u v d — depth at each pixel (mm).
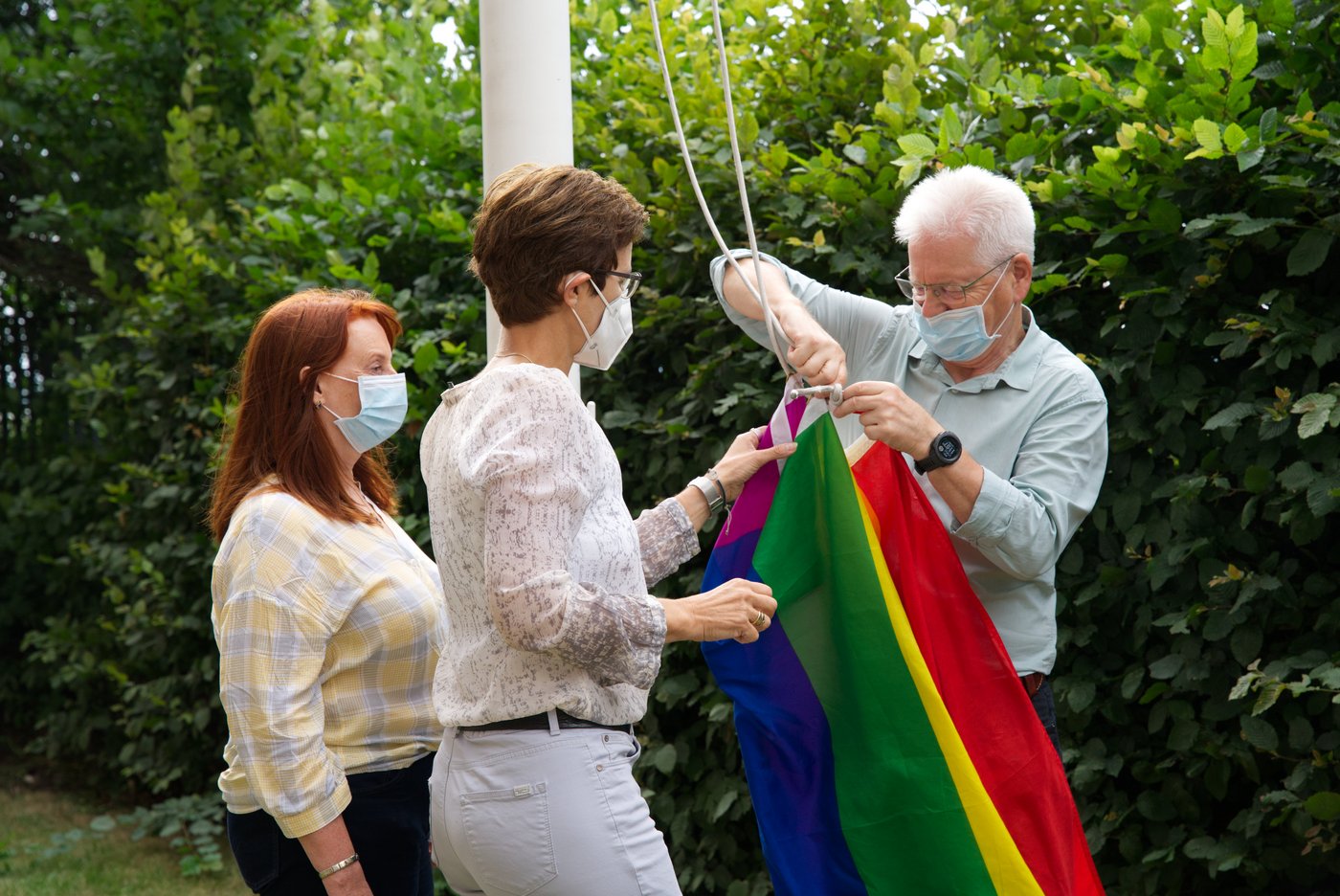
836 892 2080
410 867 2182
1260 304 2703
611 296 1879
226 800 2188
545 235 1813
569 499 1732
